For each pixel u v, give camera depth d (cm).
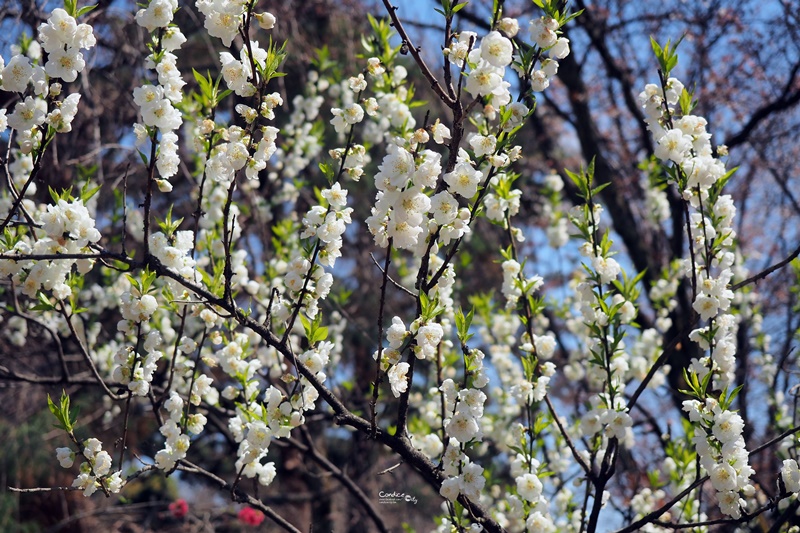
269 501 1011
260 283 495
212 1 245
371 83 531
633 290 359
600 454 418
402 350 254
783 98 758
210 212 465
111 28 684
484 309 525
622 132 915
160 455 313
